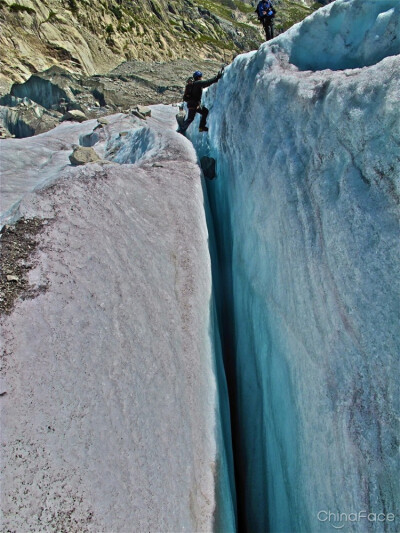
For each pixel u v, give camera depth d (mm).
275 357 3625
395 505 1931
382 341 2160
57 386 2682
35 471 2297
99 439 2584
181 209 5230
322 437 2545
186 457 2965
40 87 20812
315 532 2578
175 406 3146
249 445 4020
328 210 2760
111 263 3768
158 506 2551
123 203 4672
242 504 3801
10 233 3727
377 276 2258
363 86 2648
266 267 3934
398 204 2201
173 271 4293
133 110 13398
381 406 2104
